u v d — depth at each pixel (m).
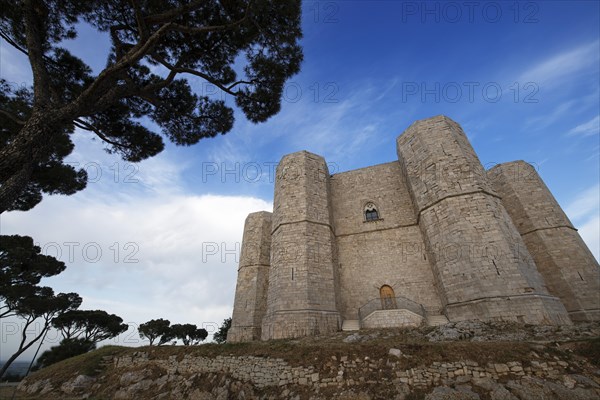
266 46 11.54
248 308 22.94
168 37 11.05
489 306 12.86
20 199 13.05
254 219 28.02
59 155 13.09
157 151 13.48
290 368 9.91
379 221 21.33
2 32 9.37
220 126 13.12
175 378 11.64
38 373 15.80
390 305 17.97
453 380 8.02
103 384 12.87
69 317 24.84
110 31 10.20
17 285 19.77
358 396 8.28
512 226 15.46
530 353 8.21
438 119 19.11
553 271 17.48
